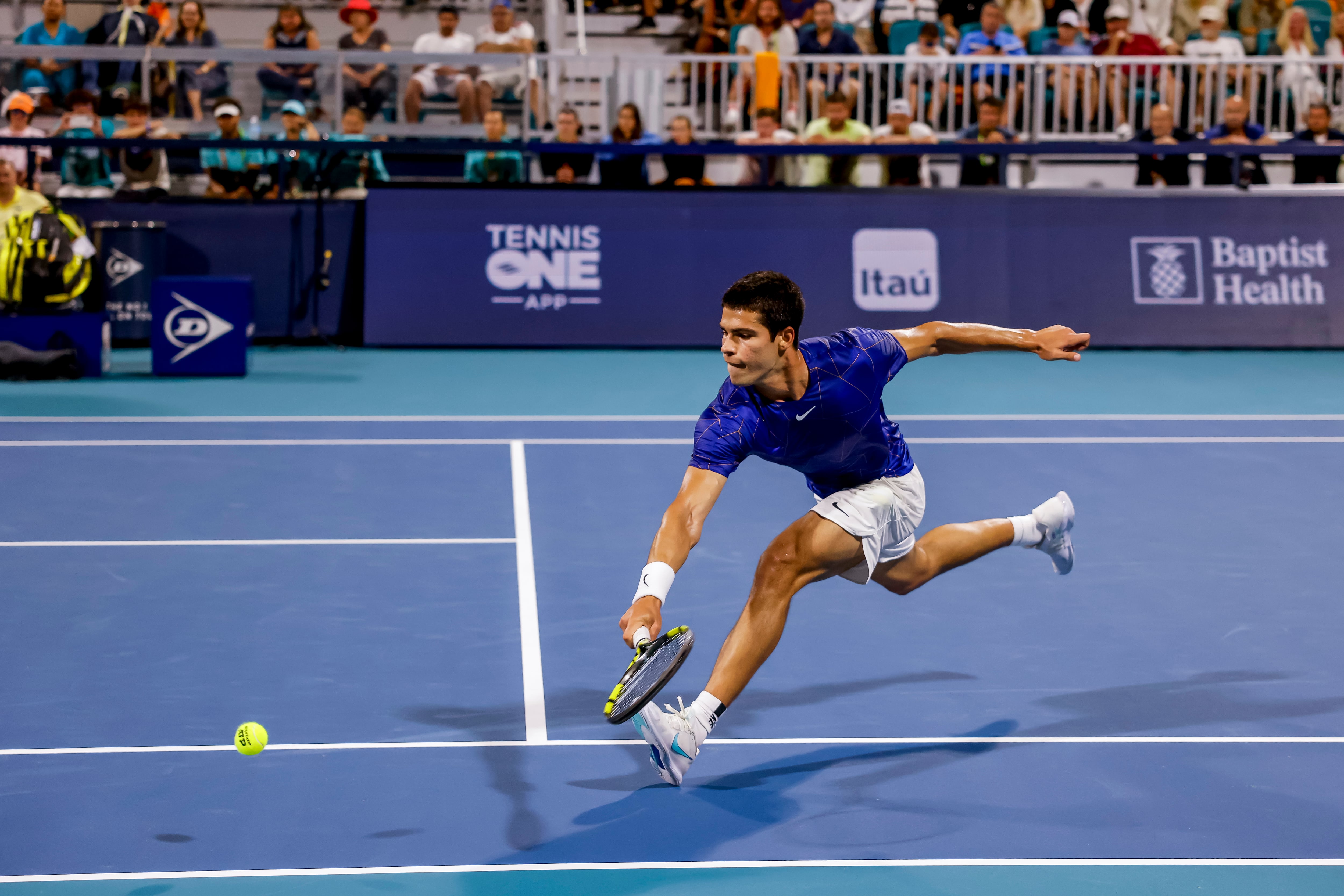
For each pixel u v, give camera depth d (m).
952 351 6.09
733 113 19.11
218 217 17.14
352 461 11.62
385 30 22.56
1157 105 18.64
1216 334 17.48
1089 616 8.03
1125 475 11.30
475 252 17.23
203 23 20.12
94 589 8.30
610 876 5.04
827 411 5.71
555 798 5.70
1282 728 6.46
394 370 15.85
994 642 7.61
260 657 7.25
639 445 12.26
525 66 17.58
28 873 5.00
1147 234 17.47
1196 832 5.44
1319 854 5.26
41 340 15.03
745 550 9.28
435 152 16.77
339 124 17.41
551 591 8.40
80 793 5.66
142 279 16.94
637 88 18.55
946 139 18.86
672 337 17.30
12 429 12.64
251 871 5.04
